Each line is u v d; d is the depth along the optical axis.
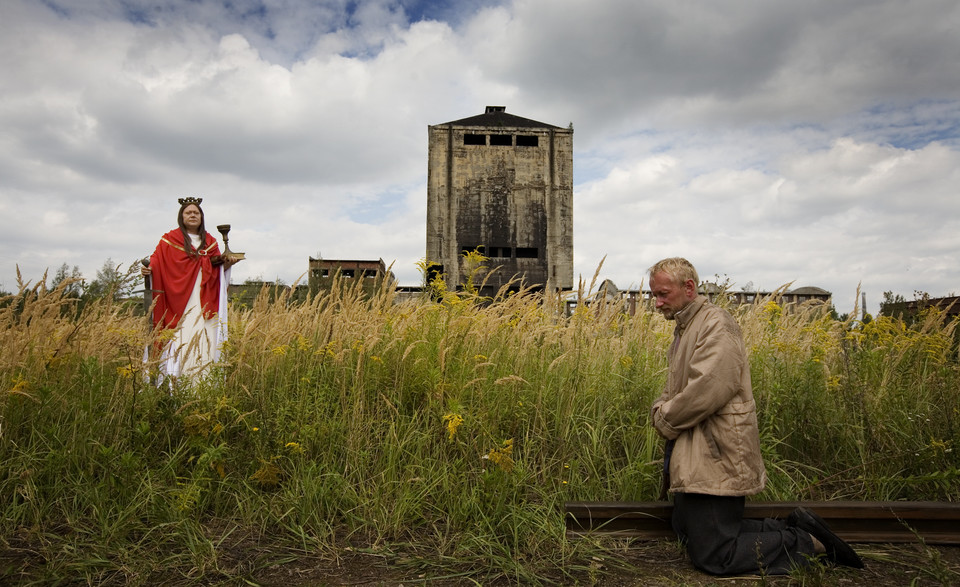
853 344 4.93
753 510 3.35
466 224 44.97
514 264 44.78
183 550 3.11
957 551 3.21
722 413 2.96
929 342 4.84
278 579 2.88
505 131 45.72
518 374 4.62
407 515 3.56
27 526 3.33
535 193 45.50
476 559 3.12
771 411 4.38
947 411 4.40
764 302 6.02
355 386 4.39
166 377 4.32
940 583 2.82
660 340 5.68
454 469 3.78
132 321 5.25
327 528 3.43
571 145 46.12
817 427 4.39
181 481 3.71
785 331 5.56
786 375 4.72
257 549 3.19
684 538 3.25
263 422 4.06
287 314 5.28
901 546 3.27
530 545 3.26
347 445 4.04
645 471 3.79
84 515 3.44
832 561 2.96
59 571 2.82
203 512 3.55
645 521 3.44
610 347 5.44
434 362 4.54
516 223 45.22
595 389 4.71
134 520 3.26
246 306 6.24
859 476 4.00
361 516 3.54
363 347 4.44
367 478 3.86
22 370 4.21
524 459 4.02
